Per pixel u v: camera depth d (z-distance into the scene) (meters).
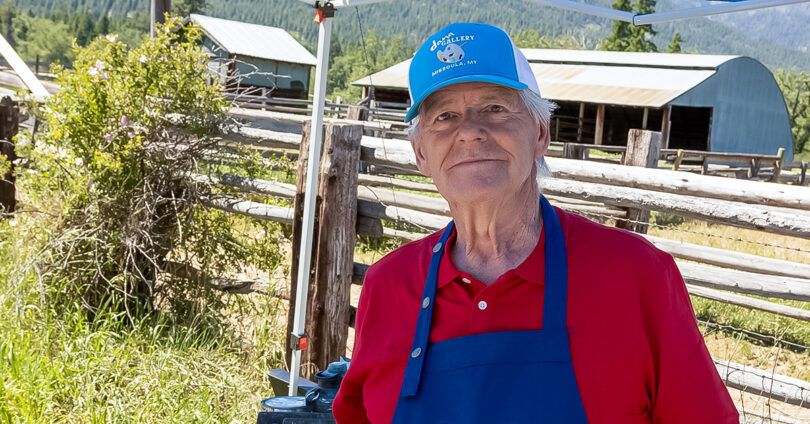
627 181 4.84
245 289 5.46
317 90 3.82
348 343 5.72
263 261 5.62
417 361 1.45
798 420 4.18
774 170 18.64
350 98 115.81
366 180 7.82
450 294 1.48
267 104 17.31
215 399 4.15
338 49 128.00
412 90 1.50
